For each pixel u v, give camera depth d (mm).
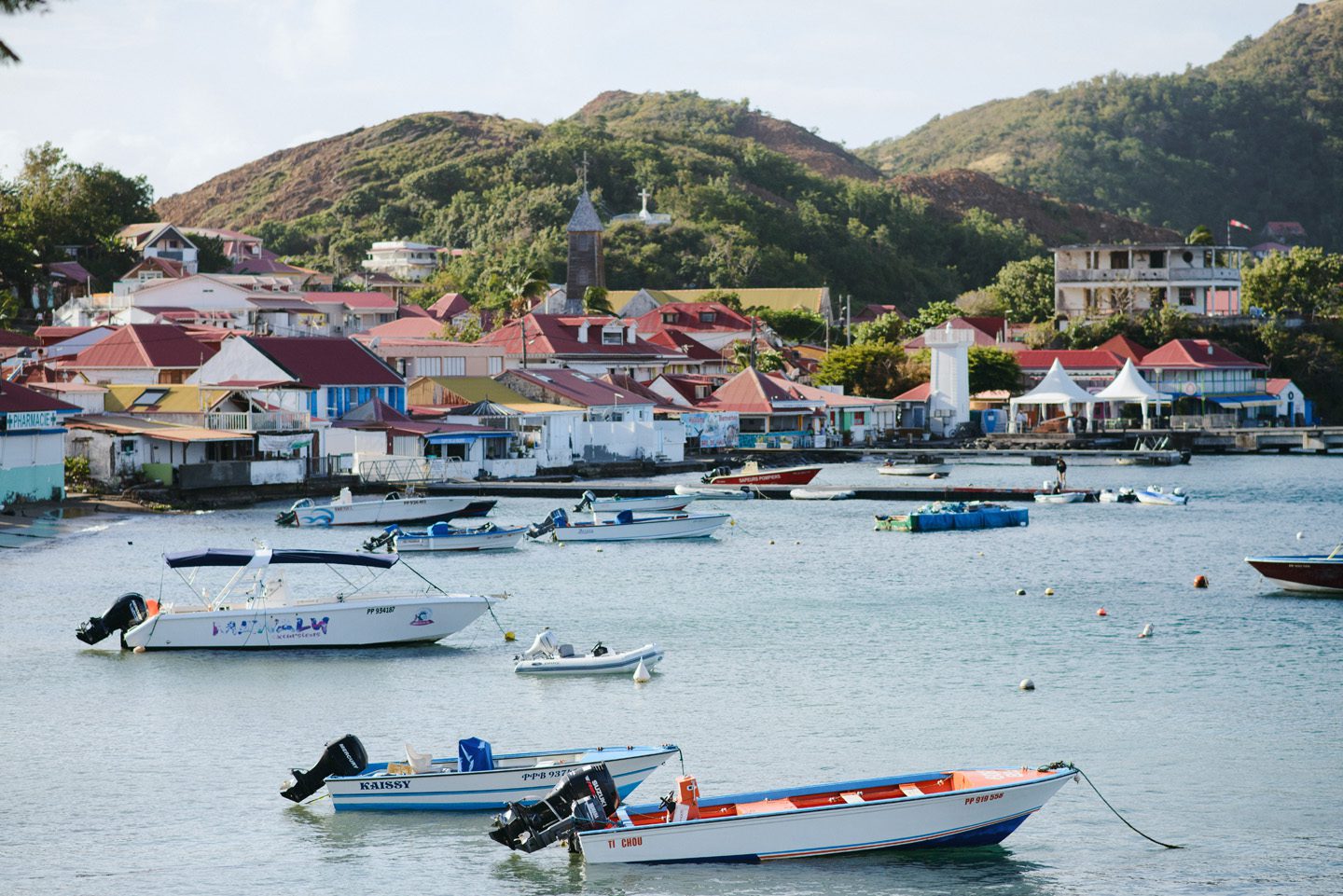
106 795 42812
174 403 128500
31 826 40406
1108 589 78000
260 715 50750
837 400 192750
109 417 123875
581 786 38219
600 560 89562
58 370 146250
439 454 135625
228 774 44688
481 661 58938
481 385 154750
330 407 135875
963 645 62344
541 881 36875
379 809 41531
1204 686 54812
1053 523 111875
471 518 109875
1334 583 75250
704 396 189500
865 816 37906
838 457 177250
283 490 120875
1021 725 49188
